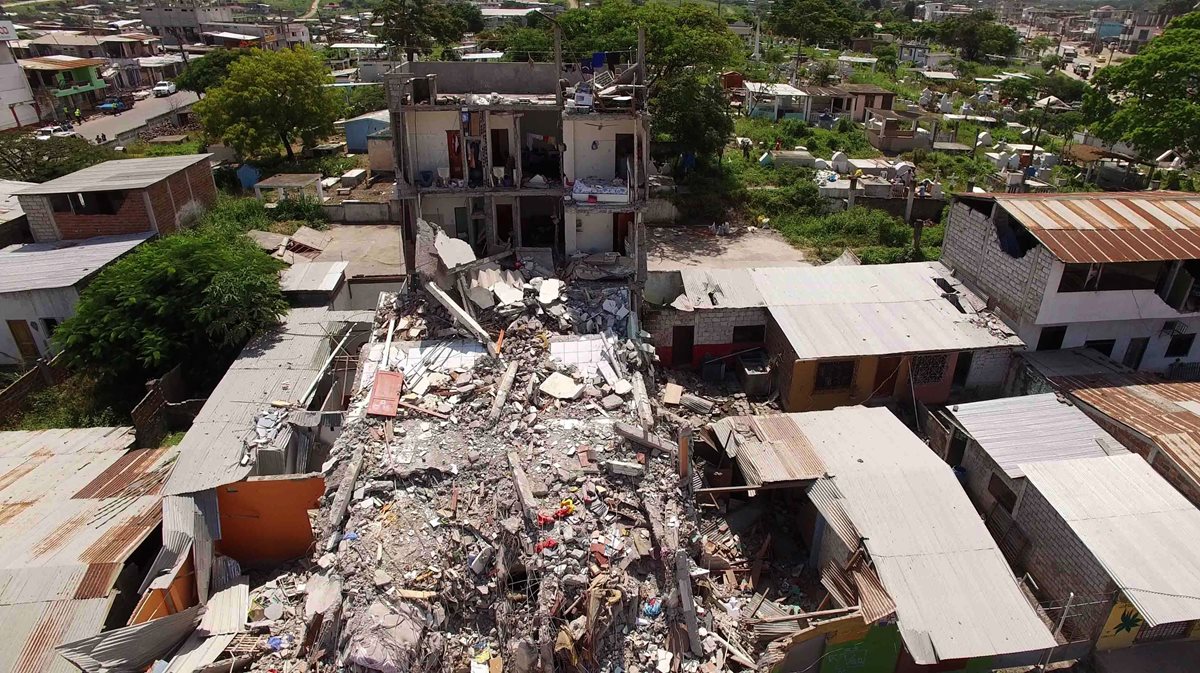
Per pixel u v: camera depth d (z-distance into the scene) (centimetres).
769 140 6488
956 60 12388
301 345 2766
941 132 7162
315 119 5906
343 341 2806
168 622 1661
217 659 1653
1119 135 6053
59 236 3566
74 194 3509
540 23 9306
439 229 2684
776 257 4347
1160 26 17625
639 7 6091
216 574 1914
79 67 8500
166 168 3988
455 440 2000
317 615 1581
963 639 1628
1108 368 2695
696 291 3039
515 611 1599
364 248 4369
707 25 5325
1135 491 1961
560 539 1684
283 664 1614
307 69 5859
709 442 2323
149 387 2516
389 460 1919
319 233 4438
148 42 11294
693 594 1784
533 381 2194
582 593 1598
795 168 5622
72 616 1575
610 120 2711
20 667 1484
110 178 3719
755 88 7769
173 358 2784
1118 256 2564
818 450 2167
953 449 2406
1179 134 5475
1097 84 6569
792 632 1741
